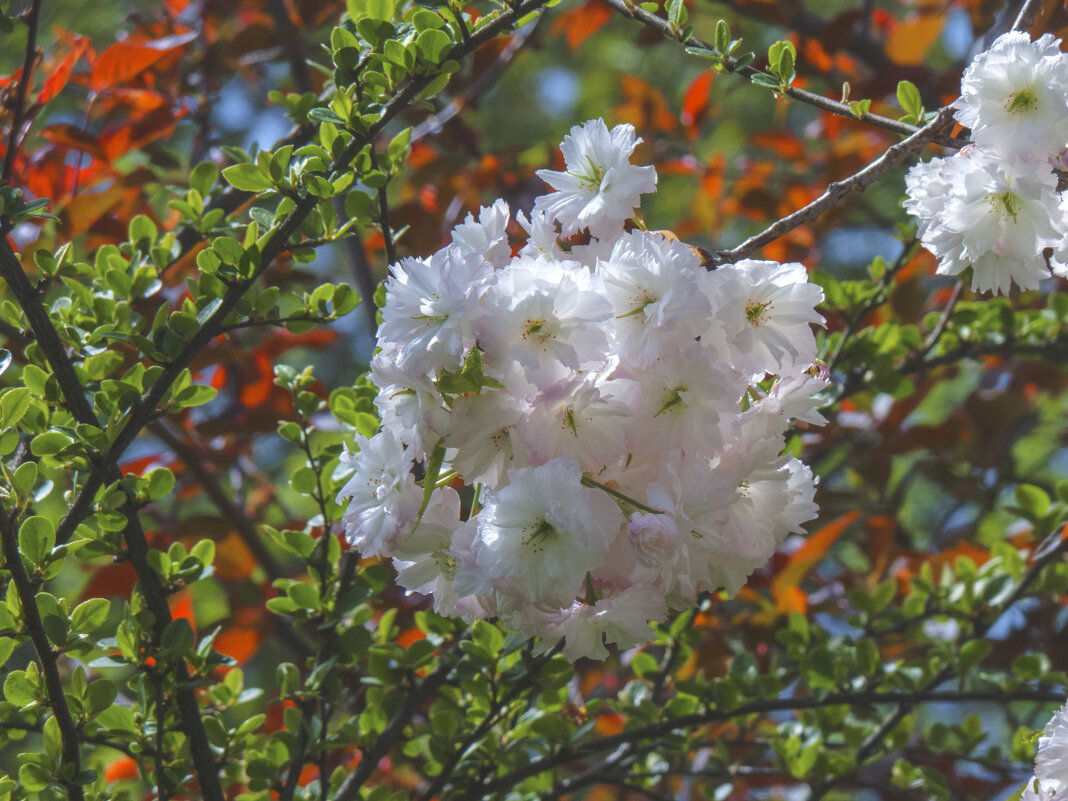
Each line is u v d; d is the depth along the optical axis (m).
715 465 1.62
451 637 1.86
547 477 1.58
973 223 1.69
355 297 1.78
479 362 1.58
